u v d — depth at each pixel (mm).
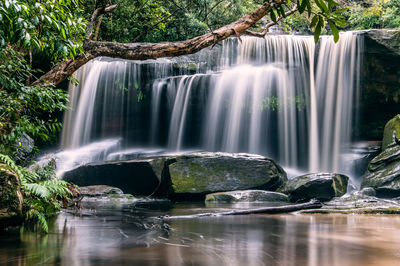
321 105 15141
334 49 14945
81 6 8680
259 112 15539
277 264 2750
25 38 3551
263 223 5277
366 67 14414
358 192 9289
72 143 15523
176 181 10422
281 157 15695
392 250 3320
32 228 4555
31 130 5582
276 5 3189
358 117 15062
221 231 4430
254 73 15562
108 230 4465
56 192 6020
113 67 15898
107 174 12305
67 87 15516
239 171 10773
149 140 16281
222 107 15500
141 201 9797
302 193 9758
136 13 16438
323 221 5566
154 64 15891
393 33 14000
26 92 5316
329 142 15031
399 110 14766
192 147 15844
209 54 16250
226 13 20203
